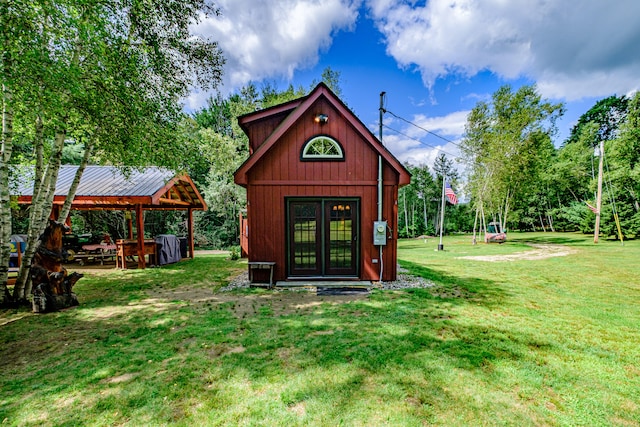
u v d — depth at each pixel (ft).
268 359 10.11
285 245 22.59
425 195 120.37
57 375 9.21
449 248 55.11
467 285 21.88
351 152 22.61
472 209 83.05
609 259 36.01
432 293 19.49
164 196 34.83
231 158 61.46
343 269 23.09
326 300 17.92
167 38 19.69
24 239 30.04
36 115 14.75
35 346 11.50
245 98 73.10
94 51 14.70
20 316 15.28
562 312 15.39
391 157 22.15
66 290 16.90
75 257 34.35
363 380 8.72
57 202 28.50
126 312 15.83
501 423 6.94
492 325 13.39
